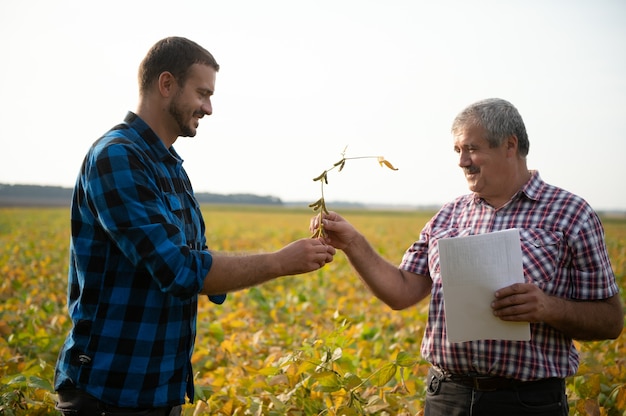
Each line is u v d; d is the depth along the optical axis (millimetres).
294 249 2691
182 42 2709
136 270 2523
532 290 2549
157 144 2697
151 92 2709
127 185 2459
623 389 3568
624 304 8453
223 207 90500
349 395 3420
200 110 2752
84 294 2537
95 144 2605
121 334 2502
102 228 2531
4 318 5906
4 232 23750
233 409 3605
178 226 2689
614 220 64062
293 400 3553
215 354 5219
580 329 2646
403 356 3271
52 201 77188
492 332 2633
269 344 5562
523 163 2855
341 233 3051
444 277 2664
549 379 2721
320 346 3838
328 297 9609
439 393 2900
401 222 47062
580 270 2719
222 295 3287
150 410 2564
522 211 2818
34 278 10195
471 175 2838
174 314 2605
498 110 2766
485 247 2621
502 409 2707
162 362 2564
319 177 3080
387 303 3162
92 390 2486
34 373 3752
